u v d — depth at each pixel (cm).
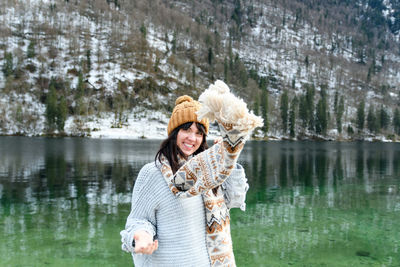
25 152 2697
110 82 9056
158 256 141
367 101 12369
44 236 603
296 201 979
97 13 12531
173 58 11194
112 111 8394
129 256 504
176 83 9975
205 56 12644
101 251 526
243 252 536
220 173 110
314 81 13638
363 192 1152
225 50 14312
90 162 1984
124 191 1077
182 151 155
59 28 11119
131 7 14300
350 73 15162
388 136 9112
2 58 9338
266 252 537
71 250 529
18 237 596
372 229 685
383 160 2602
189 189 123
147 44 11200
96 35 11400
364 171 1822
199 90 10025
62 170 1609
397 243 595
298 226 699
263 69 13462
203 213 144
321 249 557
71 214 771
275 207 891
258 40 16925
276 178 1489
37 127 6944
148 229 135
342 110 9481
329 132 9244
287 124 8731
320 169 1881
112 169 1661
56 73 9125
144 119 8094
